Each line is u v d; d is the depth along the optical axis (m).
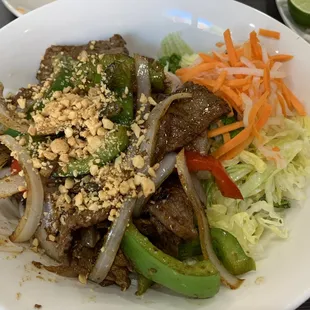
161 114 0.22
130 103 0.23
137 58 0.25
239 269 0.21
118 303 0.20
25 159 0.21
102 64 0.25
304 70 0.26
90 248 0.21
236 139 0.24
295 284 0.19
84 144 0.22
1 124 0.23
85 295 0.20
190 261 0.22
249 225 0.24
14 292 0.18
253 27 0.28
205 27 0.29
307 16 0.34
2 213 0.23
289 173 0.25
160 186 0.22
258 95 0.26
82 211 0.20
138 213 0.21
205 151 0.23
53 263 0.22
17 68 0.27
